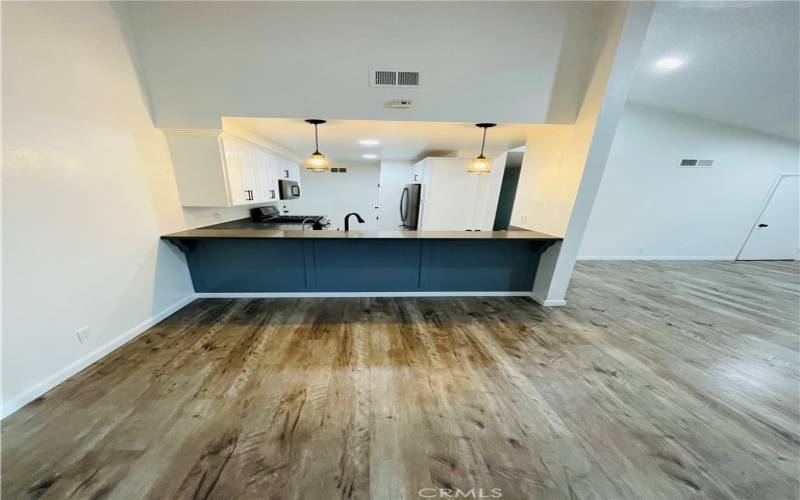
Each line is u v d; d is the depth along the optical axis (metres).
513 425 1.48
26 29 1.43
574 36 2.01
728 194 4.86
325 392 1.68
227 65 2.04
